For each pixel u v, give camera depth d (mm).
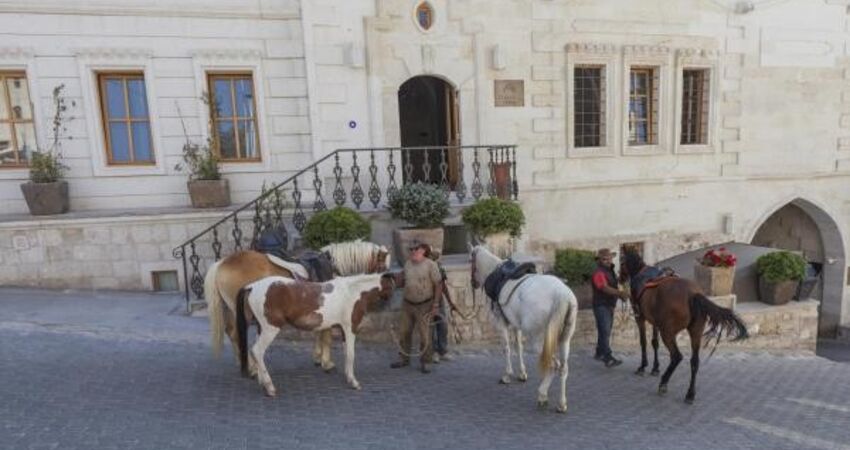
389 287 5875
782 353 8805
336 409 5246
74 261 8508
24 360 5836
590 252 8570
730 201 11844
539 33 10133
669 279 6184
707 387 6598
